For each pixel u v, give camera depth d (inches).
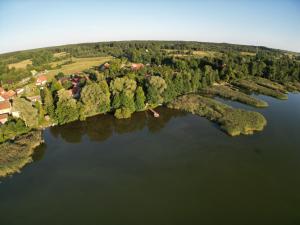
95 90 4047.7
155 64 7751.0
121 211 2165.4
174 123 3885.3
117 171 2723.9
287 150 3088.1
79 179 2600.9
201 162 2854.3
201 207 2197.3
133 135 3550.7
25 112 3489.2
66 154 3078.2
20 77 6914.4
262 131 3560.5
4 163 2743.6
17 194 2393.0
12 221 2079.2
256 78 6358.3
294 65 6663.4
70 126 3806.6
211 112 4094.5
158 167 2780.5
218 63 6830.7
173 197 2324.1
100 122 3934.5
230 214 2113.7
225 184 2491.4
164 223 2025.1
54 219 2094.0
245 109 4434.1
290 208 2180.1
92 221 2063.2
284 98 5036.9
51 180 2588.6
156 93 4404.5
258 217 2080.5
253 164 2812.5
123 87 4338.1
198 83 5457.7
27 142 3191.4
